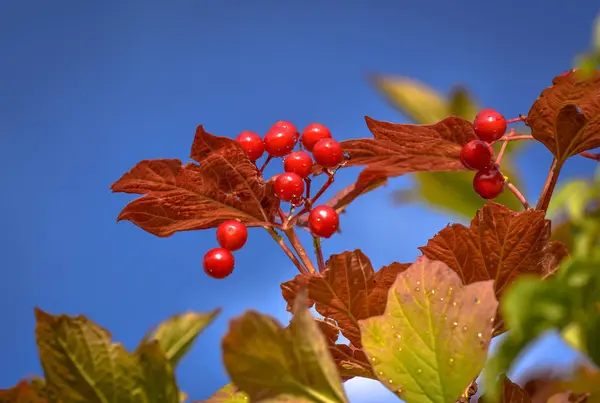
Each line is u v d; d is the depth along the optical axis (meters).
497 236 0.55
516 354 0.45
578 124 0.56
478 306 0.51
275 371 0.50
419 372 0.51
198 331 0.51
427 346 0.51
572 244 0.56
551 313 0.45
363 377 0.56
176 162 0.57
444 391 0.51
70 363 0.51
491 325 0.51
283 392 0.50
